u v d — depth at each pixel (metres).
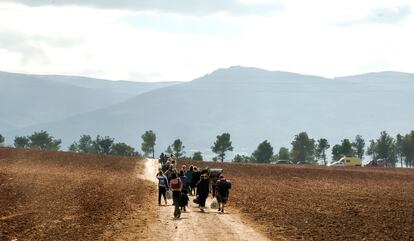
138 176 91.88
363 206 59.84
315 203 61.28
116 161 116.19
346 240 36.91
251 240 35.88
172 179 47.03
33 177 81.88
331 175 108.81
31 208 50.78
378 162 182.25
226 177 98.44
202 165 115.25
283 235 38.41
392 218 49.94
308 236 38.22
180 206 50.34
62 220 43.56
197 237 36.62
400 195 75.06
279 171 111.62
